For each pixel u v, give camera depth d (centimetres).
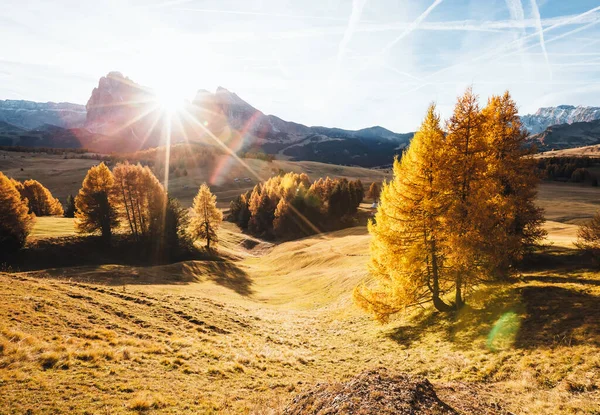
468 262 1708
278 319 2689
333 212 9231
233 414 934
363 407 774
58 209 9462
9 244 4316
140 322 1803
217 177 17475
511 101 2097
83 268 3959
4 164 18750
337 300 3234
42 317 1458
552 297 1634
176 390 1059
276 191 9638
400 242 1878
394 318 2286
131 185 5409
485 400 1010
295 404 941
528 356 1234
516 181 2031
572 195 10081
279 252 6906
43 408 825
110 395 948
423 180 1803
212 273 4700
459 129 1777
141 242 5416
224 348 1664
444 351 1547
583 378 1010
